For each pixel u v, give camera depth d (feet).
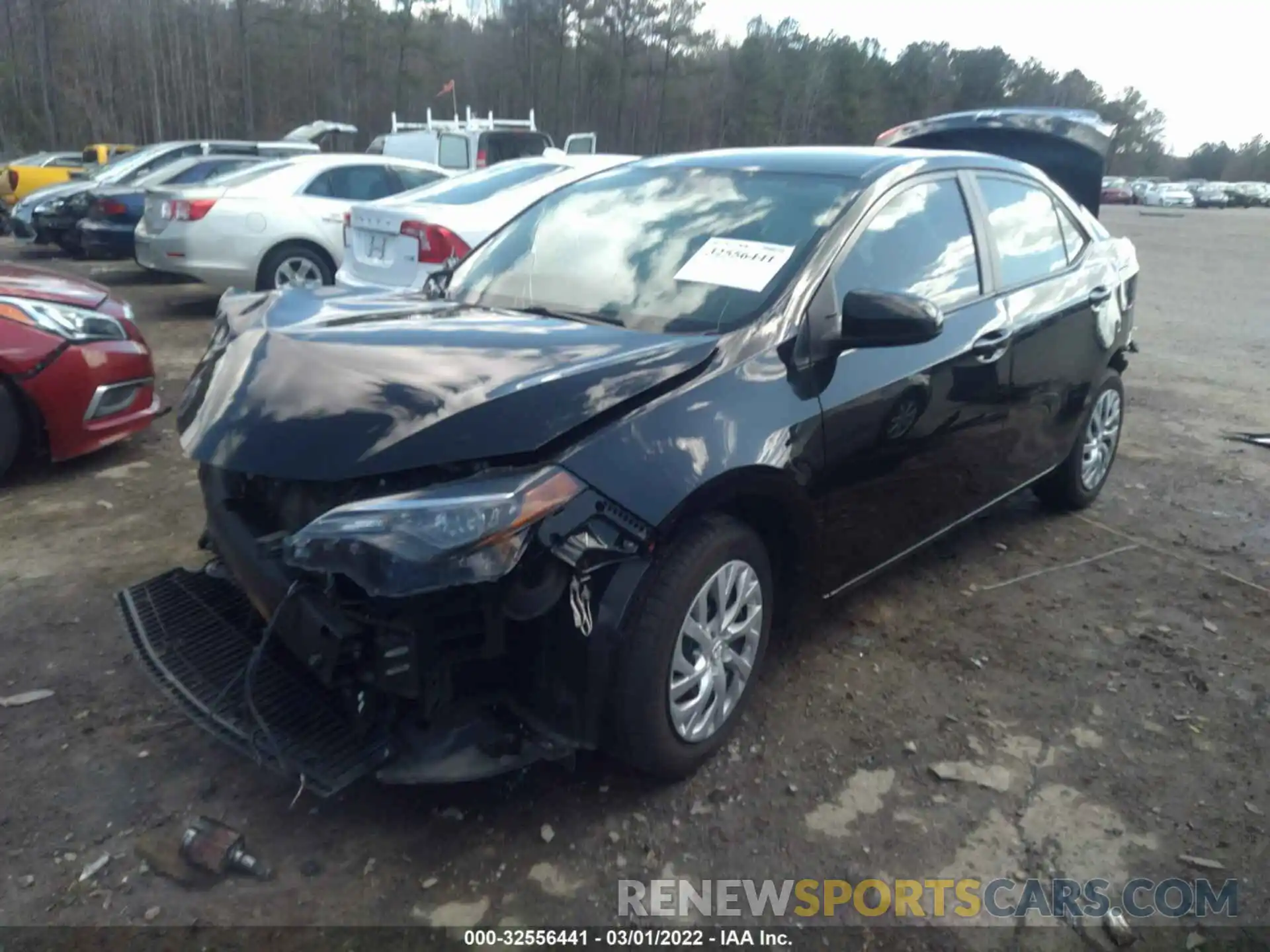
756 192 11.91
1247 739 10.57
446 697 8.09
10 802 8.96
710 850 8.75
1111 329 15.84
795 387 9.92
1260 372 29.40
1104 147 22.15
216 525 9.42
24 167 65.67
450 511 7.57
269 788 9.26
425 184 35.17
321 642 7.98
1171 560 15.12
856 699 11.05
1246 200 233.14
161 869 8.26
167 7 186.29
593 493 8.23
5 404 15.85
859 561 11.46
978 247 13.07
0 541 14.26
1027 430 14.07
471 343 9.47
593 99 183.42
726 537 9.20
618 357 9.16
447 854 8.55
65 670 11.03
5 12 175.63
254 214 31.17
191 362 26.13
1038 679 11.61
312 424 8.43
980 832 9.09
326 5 179.01
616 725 8.73
